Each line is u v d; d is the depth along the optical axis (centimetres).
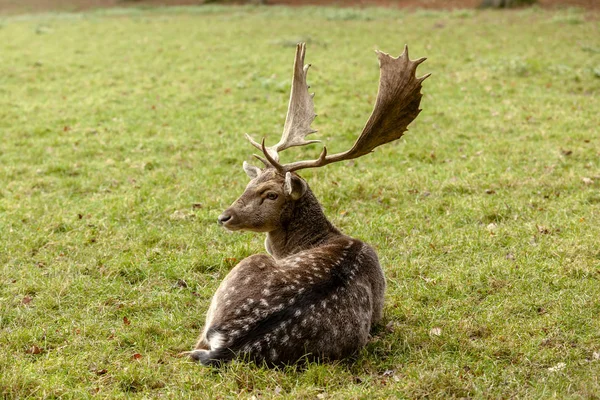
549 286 798
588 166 1227
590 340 676
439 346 671
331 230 735
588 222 980
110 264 876
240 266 628
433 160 1297
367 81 1967
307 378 591
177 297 793
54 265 874
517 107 1641
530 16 3120
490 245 916
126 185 1191
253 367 591
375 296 680
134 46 2650
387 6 3816
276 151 779
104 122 1609
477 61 2150
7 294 800
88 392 595
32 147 1413
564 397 567
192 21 3406
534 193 1109
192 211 1056
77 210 1070
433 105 1695
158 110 1708
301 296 604
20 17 3928
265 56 2339
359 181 1158
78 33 3062
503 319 726
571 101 1673
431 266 866
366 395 574
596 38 2464
